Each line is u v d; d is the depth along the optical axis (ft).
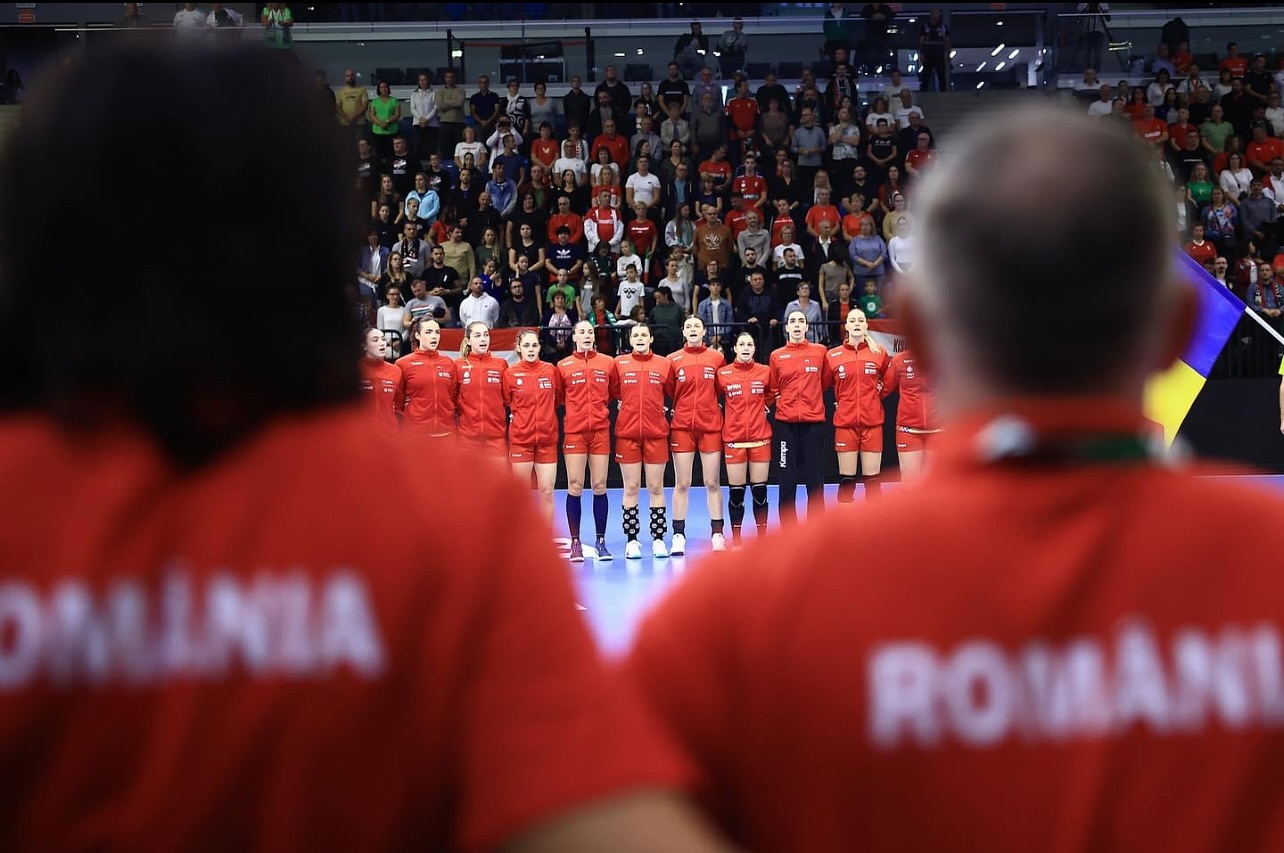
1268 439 49.42
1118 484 3.21
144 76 2.97
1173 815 3.01
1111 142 3.26
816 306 50.98
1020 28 70.69
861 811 3.10
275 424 3.10
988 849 3.04
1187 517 3.18
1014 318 3.18
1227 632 3.07
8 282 3.00
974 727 3.07
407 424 37.65
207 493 2.96
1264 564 3.12
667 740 3.11
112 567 2.90
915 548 3.18
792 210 60.13
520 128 64.39
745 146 63.16
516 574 2.93
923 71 69.72
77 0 73.61
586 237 56.44
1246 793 3.01
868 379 38.60
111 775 2.85
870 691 3.10
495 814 2.79
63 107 2.96
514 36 71.82
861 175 59.06
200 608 2.88
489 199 57.41
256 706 2.83
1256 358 49.78
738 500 38.50
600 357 37.73
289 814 2.81
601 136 62.64
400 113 66.69
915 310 3.58
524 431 37.68
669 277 52.39
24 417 3.11
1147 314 3.22
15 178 2.97
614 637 25.77
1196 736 3.04
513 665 2.85
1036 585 3.10
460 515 2.96
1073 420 3.21
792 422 38.68
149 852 2.79
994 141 3.34
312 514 2.94
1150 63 70.69
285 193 2.99
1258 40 70.74
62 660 2.86
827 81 68.39
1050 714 3.06
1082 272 3.11
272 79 3.07
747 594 3.27
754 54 68.85
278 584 2.89
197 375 2.94
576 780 2.78
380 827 2.85
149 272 2.91
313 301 3.09
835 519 3.34
